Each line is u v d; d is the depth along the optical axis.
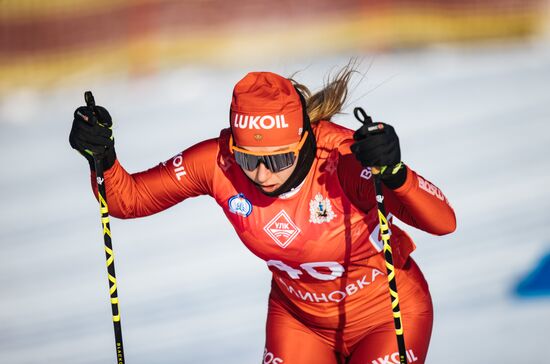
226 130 10.62
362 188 9.66
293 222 9.91
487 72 40.09
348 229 9.91
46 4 44.53
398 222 21.34
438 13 46.97
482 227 20.97
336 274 10.32
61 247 22.84
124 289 19.47
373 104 34.59
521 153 27.11
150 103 38.94
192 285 19.22
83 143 9.92
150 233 22.78
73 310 18.83
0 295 20.00
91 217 25.06
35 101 42.22
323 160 9.89
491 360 14.69
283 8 45.66
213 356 15.68
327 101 10.43
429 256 19.36
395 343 10.42
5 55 44.28
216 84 41.25
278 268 10.56
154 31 45.19
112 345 16.86
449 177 25.17
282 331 11.12
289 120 9.30
